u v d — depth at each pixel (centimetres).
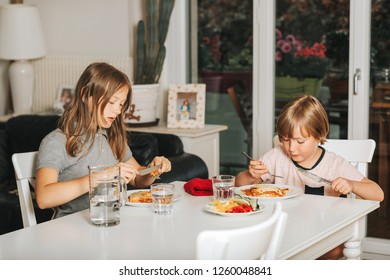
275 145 299
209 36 465
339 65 417
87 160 254
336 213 222
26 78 504
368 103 409
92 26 502
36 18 498
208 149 440
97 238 193
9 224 365
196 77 474
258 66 443
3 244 188
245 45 451
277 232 167
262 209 221
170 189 221
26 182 251
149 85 436
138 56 455
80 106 247
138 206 230
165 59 473
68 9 511
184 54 473
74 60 502
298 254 199
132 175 226
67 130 248
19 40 492
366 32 402
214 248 145
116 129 265
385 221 411
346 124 418
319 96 427
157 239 191
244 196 237
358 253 232
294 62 433
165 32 450
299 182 271
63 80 508
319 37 423
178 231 199
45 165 239
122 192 223
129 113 437
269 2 433
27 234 198
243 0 447
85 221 212
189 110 439
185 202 238
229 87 461
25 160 252
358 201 239
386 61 401
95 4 498
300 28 429
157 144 398
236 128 462
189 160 380
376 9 401
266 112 443
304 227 205
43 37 505
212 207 221
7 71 542
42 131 425
